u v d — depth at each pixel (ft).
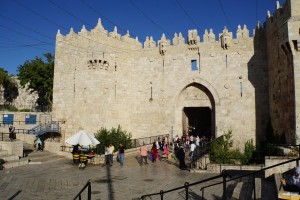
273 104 99.35
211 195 45.80
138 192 49.42
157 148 93.04
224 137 105.29
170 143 114.62
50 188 51.44
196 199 44.04
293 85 75.66
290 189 35.88
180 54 120.78
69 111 116.88
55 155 89.56
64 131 115.96
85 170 70.28
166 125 119.24
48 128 116.06
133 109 123.54
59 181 57.26
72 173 66.08
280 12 87.81
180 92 119.85
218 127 111.75
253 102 108.88
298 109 73.82
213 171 67.05
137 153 100.94
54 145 95.45
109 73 114.93
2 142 79.36
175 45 121.70
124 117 119.14
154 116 121.08
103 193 48.83
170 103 119.96
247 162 82.69
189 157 90.02
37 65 178.19
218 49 115.65
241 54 112.27
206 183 55.36
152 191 50.03
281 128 88.17
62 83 120.37
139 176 63.36
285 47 78.89
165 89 121.19
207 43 117.29
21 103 196.95
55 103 120.67
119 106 117.29
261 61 109.19
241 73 111.65
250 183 49.62
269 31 103.09
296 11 76.48
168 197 46.06
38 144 96.78
